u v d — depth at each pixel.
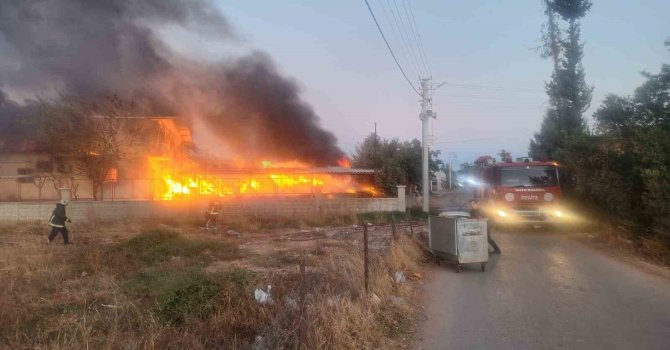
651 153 11.59
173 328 5.18
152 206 19.23
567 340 5.47
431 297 7.53
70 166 24.06
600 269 9.91
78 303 6.37
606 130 15.20
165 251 10.47
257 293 6.10
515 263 10.67
